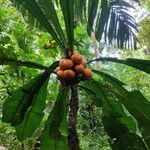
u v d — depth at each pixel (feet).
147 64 2.06
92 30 2.35
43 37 3.18
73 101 2.00
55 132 2.05
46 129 2.22
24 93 2.13
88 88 2.19
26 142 3.79
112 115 2.24
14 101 2.18
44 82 2.10
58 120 2.01
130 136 2.21
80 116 4.39
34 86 2.09
